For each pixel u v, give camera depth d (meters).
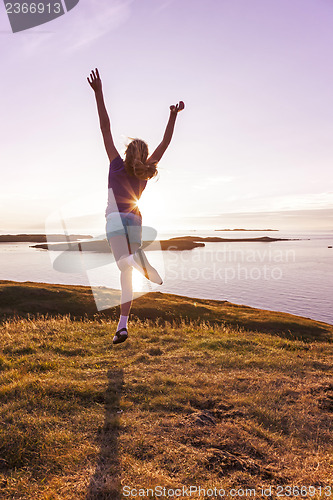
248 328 40.75
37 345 8.42
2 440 3.55
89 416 4.27
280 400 5.34
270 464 3.52
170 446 3.64
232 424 4.30
